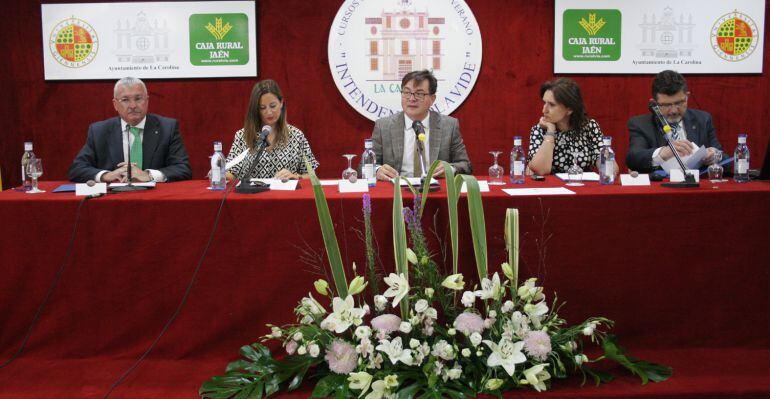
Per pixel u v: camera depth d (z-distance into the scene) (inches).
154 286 82.1
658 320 83.0
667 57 165.6
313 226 81.0
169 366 80.7
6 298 82.7
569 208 81.2
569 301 82.3
